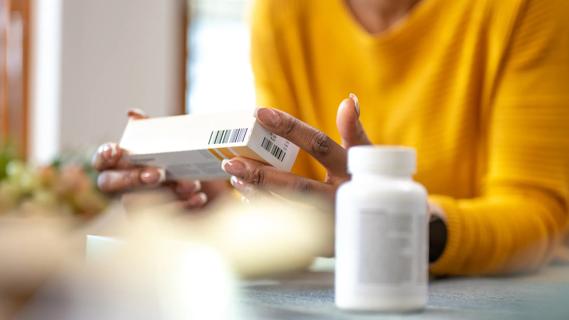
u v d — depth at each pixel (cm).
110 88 418
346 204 57
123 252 41
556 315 48
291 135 70
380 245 56
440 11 123
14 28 411
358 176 58
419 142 126
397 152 56
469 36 121
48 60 407
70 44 405
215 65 458
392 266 56
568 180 112
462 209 97
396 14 129
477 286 82
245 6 461
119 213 105
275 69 132
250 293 70
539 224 102
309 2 133
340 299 57
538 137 112
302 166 114
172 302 43
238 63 461
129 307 37
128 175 92
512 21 115
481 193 124
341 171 72
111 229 70
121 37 421
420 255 57
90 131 412
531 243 99
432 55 124
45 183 177
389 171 56
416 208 56
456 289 78
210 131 75
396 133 128
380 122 129
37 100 412
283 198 77
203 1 453
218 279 66
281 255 89
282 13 132
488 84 120
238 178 72
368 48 127
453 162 125
